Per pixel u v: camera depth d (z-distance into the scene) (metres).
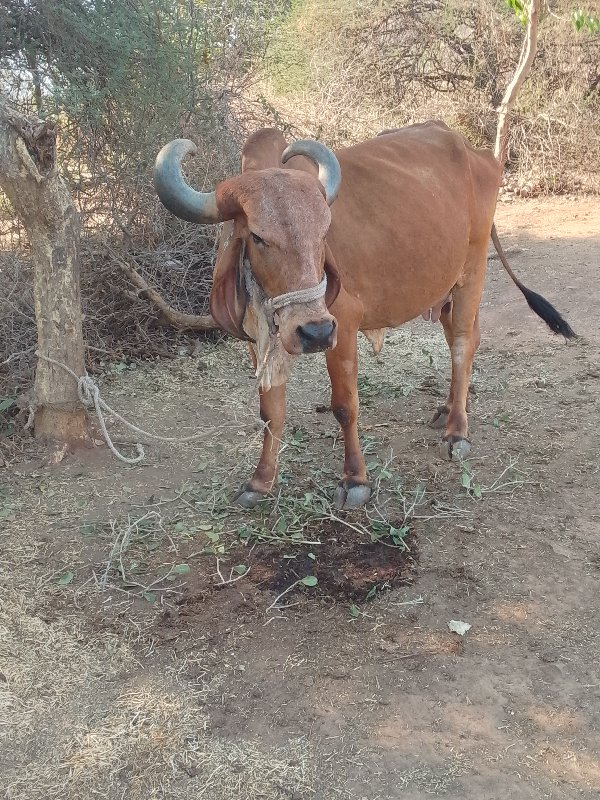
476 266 4.59
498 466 4.44
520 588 3.43
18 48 5.82
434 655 3.06
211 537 3.77
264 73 9.60
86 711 2.81
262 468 4.07
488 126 12.66
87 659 3.04
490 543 3.74
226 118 6.83
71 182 5.87
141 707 2.82
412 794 2.48
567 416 4.98
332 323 2.94
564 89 12.22
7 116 3.92
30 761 2.61
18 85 5.89
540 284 7.72
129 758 2.62
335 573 3.56
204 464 4.47
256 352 3.51
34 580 3.51
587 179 11.78
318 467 4.46
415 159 4.16
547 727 2.72
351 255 3.74
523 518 3.93
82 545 3.76
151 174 6.07
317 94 11.41
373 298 3.92
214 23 7.21
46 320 4.38
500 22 12.44
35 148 3.96
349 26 12.64
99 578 3.52
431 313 4.64
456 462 4.49
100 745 2.66
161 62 6.04
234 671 2.99
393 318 4.11
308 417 5.09
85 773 2.56
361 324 4.04
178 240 6.43
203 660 3.05
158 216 6.18
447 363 5.96
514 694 2.86
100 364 5.85
